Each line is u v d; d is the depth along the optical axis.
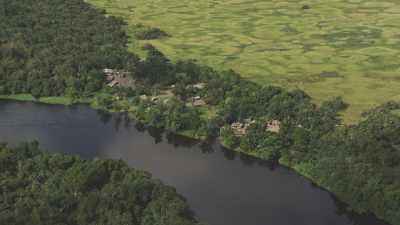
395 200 149.00
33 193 141.88
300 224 148.12
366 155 165.50
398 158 162.50
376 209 151.25
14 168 157.12
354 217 151.88
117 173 152.12
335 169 165.25
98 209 134.88
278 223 147.88
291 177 172.25
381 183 154.38
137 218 135.62
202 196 159.50
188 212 145.75
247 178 171.25
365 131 180.62
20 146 168.62
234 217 149.50
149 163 179.50
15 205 134.88
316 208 155.62
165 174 172.00
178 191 161.62
